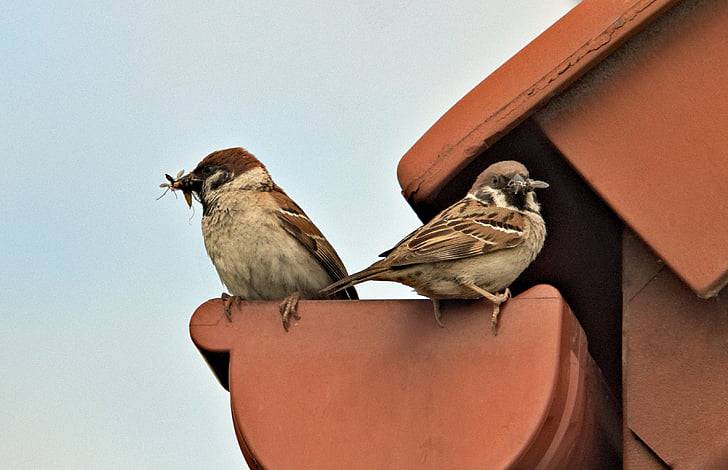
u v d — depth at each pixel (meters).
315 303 6.14
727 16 5.99
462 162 6.14
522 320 5.73
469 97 6.25
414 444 5.64
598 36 5.90
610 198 5.84
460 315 5.86
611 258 7.57
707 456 5.66
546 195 7.17
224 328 6.22
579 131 6.00
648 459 5.75
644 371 5.86
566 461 5.82
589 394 6.13
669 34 6.01
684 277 5.64
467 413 5.61
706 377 5.76
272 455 5.80
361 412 5.79
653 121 5.91
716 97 5.89
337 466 5.70
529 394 5.54
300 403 5.90
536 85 5.97
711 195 5.72
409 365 5.82
